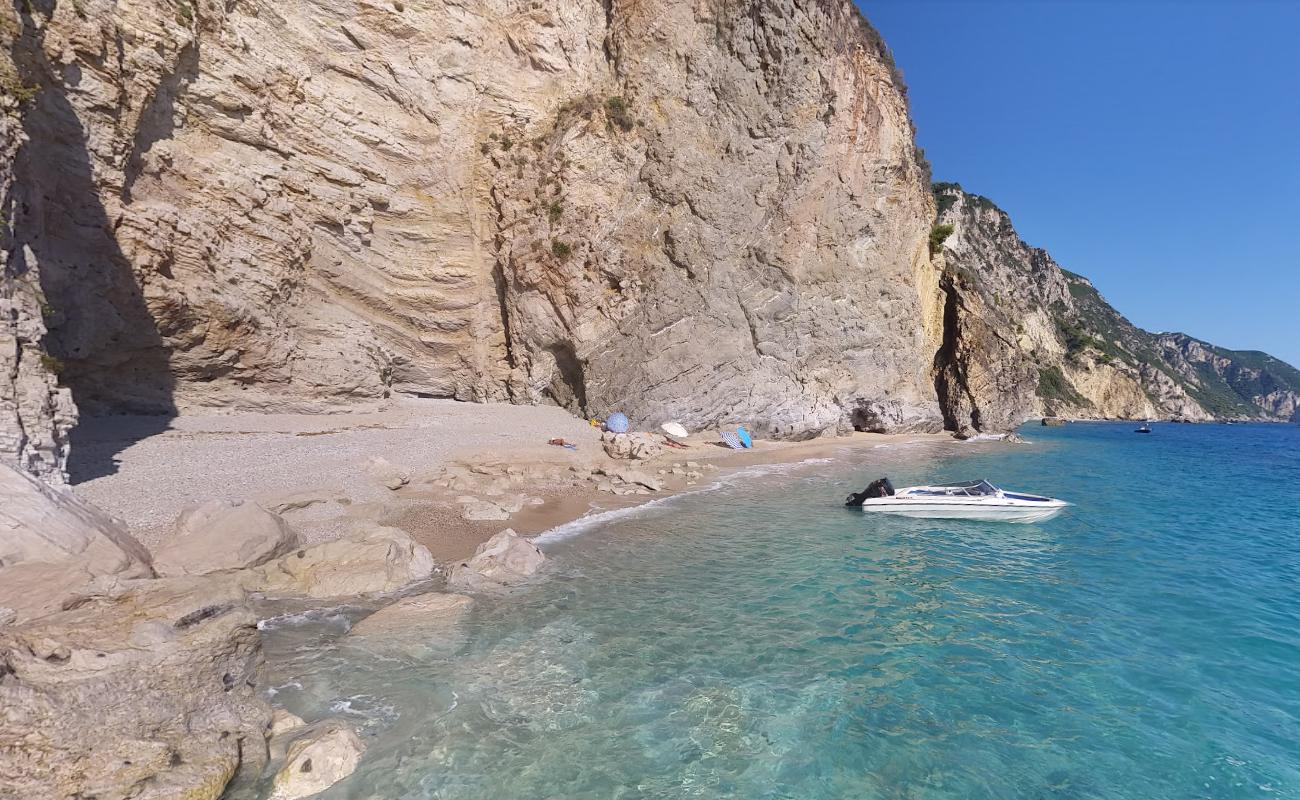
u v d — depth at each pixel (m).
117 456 12.90
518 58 27.09
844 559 11.54
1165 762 5.51
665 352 28.58
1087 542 13.07
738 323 30.61
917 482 20.78
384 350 24.25
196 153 17.91
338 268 22.75
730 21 28.56
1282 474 25.77
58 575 6.57
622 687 6.66
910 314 38.09
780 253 31.58
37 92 12.38
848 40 32.78
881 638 8.06
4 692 4.23
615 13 28.80
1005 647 7.83
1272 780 5.25
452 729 5.75
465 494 15.03
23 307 9.58
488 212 27.02
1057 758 5.56
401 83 23.95
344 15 22.30
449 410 24.58
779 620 8.57
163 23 16.30
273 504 11.54
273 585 8.84
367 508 12.59
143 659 5.16
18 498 7.38
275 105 20.12
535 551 10.60
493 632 7.92
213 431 16.41
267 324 19.48
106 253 15.29
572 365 28.23
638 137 27.88
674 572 10.55
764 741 5.75
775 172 30.84
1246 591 9.98
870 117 34.44
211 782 4.50
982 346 42.69
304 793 4.73
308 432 18.38
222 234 18.39
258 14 19.70
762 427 31.33
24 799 3.83
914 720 6.16
